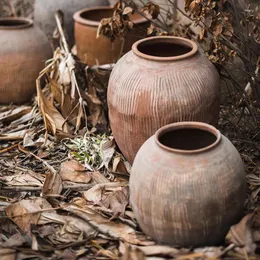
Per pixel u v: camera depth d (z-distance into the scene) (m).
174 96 3.58
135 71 3.67
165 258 3.19
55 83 4.64
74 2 5.56
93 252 3.33
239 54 4.08
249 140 4.20
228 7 4.41
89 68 4.62
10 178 4.01
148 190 3.14
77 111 4.57
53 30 5.66
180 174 3.08
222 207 3.11
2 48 4.83
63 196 3.75
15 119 4.74
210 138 3.41
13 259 3.27
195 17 4.03
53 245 3.37
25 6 6.75
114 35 4.45
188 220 3.10
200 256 3.14
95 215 3.55
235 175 3.15
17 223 3.56
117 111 3.75
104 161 4.03
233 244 3.16
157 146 3.21
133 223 3.48
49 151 4.31
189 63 3.67
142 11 4.48
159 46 4.00
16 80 4.91
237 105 4.31
